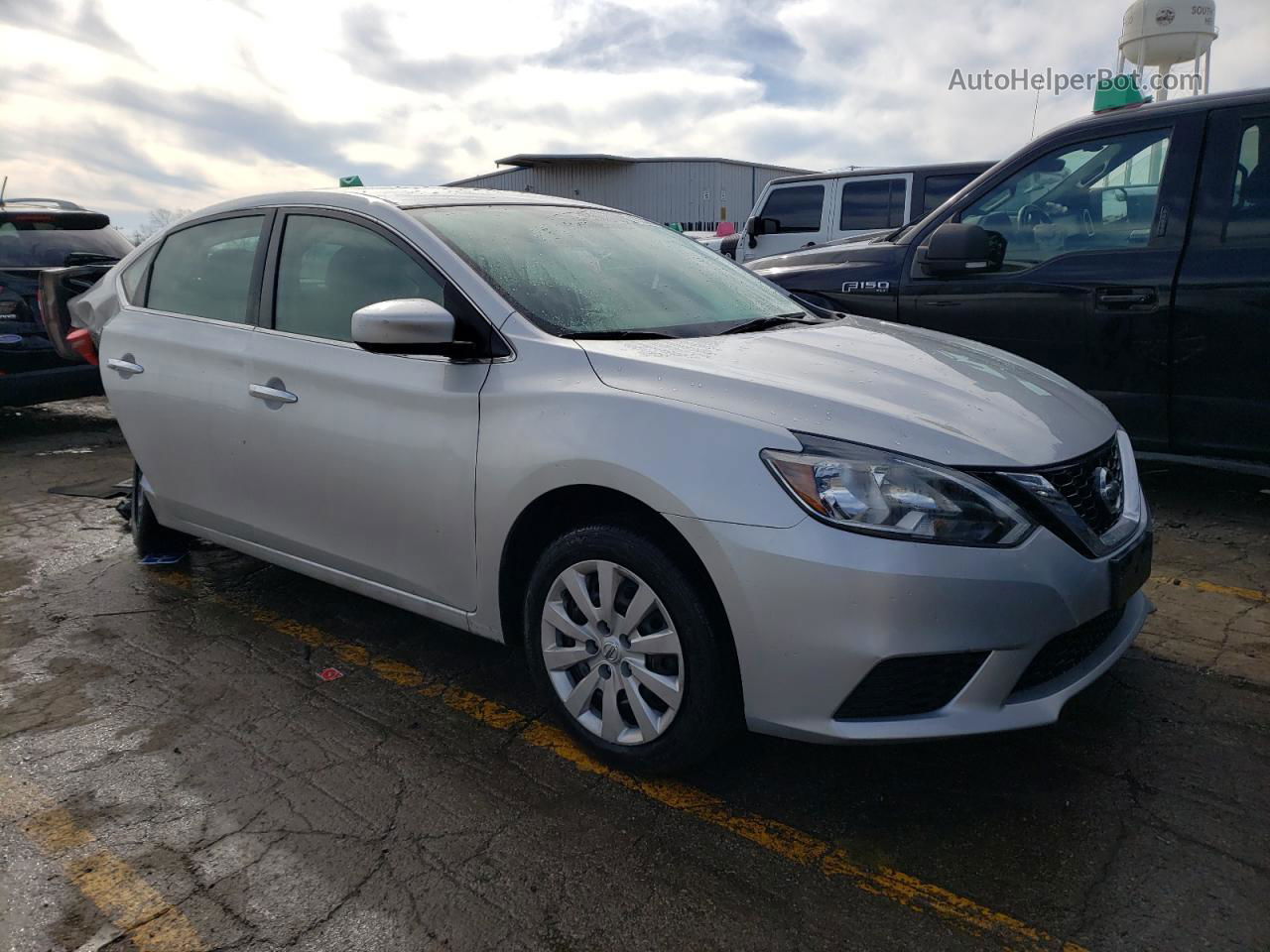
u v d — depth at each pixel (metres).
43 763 2.82
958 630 2.23
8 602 4.08
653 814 2.52
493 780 2.69
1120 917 2.11
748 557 2.29
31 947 2.10
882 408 2.42
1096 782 2.61
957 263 4.98
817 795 2.59
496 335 2.85
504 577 2.85
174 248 4.02
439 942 2.09
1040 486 2.37
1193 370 4.48
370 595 3.29
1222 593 3.78
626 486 2.46
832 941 2.07
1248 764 2.66
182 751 2.88
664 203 32.91
